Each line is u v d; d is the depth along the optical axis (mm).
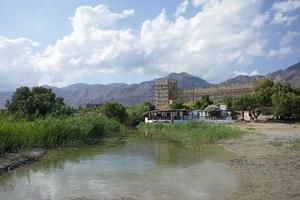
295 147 37844
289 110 103312
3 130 32500
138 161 30875
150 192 19172
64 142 45406
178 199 17656
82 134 50969
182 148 41250
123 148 42500
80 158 33594
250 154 33344
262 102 110375
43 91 67312
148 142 51094
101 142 51406
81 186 21031
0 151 31344
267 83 132125
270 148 37375
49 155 36156
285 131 68250
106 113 97000
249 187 19672
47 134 42094
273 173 23297
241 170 25094
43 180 23062
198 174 24109
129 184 21281
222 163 28828
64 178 23594
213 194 18453
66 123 47656
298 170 24016
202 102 145375
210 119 106125
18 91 64938
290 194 17688
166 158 32500
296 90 121812
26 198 18516
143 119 121000
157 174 24375
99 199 17969
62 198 18328
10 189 20656
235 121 105938
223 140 48438
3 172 25828
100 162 30719
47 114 59562
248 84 191250
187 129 62719
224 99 140125
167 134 69125
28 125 39188
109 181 22312
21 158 30906
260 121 107375
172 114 110250
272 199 16922
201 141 48500
